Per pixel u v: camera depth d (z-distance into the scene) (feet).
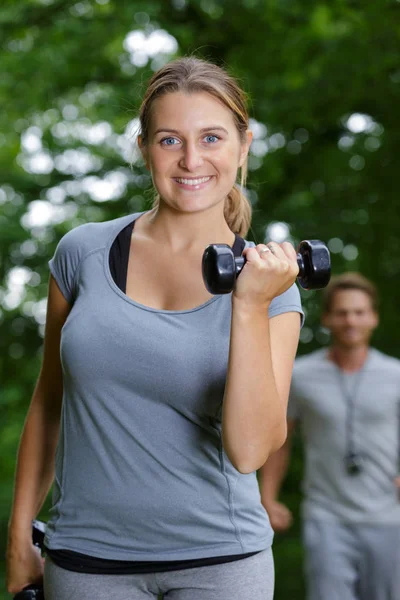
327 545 22.40
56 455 11.29
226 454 10.32
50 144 51.57
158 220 11.30
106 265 11.16
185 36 50.29
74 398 10.81
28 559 12.12
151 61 50.80
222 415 10.10
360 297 22.90
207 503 10.68
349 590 22.41
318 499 22.80
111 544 10.73
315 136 50.88
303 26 49.80
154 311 10.71
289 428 23.76
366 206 48.75
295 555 47.52
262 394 9.99
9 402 60.29
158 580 10.76
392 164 48.39
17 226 49.08
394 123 47.91
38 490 12.38
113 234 11.38
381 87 46.42
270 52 49.73
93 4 50.88
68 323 10.89
